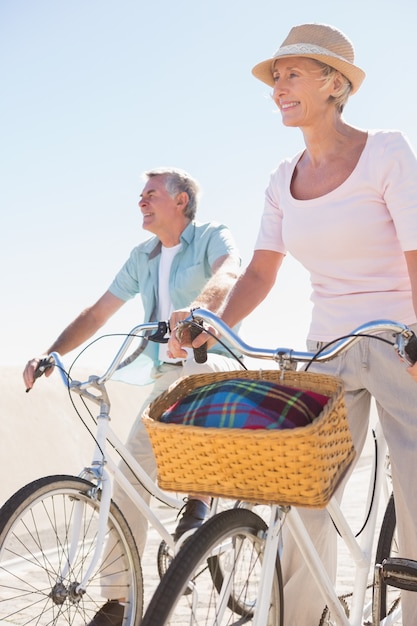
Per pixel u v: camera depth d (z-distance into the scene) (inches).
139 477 128.3
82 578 113.8
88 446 317.7
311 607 114.0
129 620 121.7
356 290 113.7
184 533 123.5
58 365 122.1
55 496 112.7
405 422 109.0
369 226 110.6
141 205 159.9
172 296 158.1
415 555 116.0
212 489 82.0
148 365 148.3
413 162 107.8
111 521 120.4
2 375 316.2
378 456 116.7
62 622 126.3
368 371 111.3
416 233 106.0
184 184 159.0
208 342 105.0
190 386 93.4
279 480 78.0
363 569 109.7
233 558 91.9
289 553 114.5
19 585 162.2
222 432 77.7
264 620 87.5
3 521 103.9
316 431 75.5
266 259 125.0
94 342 118.3
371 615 119.2
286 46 112.0
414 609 113.3
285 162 121.4
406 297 112.3
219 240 153.9
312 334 117.6
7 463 271.4
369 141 110.3
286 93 113.2
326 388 87.6
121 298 165.3
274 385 86.0
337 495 109.8
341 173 112.7
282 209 119.3
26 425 293.6
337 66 111.0
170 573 80.3
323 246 114.0
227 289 138.4
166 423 82.9
